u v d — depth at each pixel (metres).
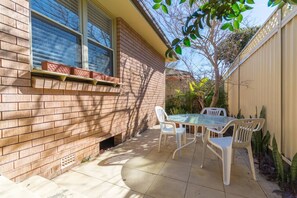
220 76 6.59
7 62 1.86
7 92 1.86
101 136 3.53
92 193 2.14
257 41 4.12
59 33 2.69
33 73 2.17
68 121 2.69
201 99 7.46
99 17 3.73
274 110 3.10
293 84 2.49
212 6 1.48
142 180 2.48
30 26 2.15
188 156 3.46
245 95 5.26
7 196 1.36
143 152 3.69
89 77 2.96
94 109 3.30
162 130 3.73
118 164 3.02
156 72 7.04
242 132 2.51
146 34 5.25
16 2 1.95
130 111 4.83
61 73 2.39
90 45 3.46
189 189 2.26
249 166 2.97
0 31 1.80
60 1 2.71
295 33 2.45
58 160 2.54
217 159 3.29
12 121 1.91
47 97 2.33
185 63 7.19
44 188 1.87
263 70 3.69
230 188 2.29
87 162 3.07
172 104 8.89
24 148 2.05
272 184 2.38
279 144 2.86
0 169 1.82
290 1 1.22
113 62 4.18
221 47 6.56
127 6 3.65
